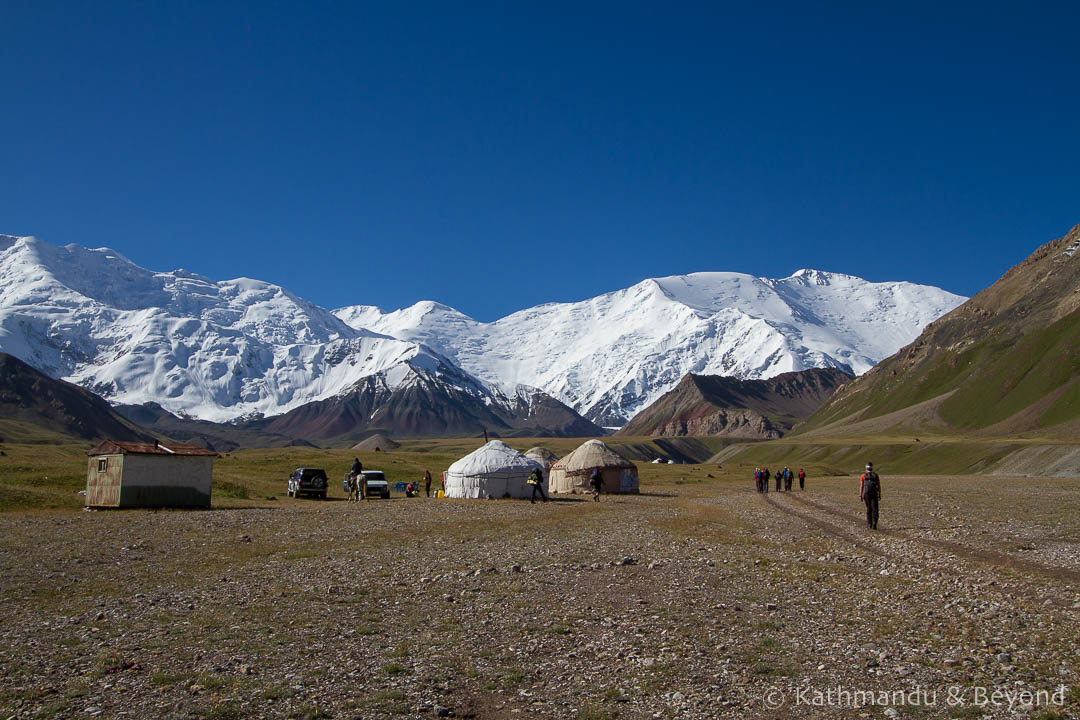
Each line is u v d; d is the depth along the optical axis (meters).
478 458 80.06
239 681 14.30
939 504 56.56
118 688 13.85
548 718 12.67
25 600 21.44
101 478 55.62
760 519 46.47
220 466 103.19
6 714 12.51
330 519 47.62
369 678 14.58
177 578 25.14
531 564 28.00
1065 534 35.31
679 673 14.85
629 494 89.44
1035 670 14.71
